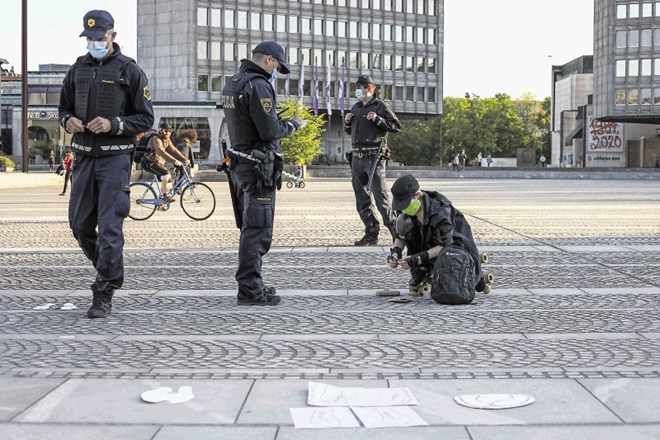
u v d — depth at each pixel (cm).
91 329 673
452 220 815
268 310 760
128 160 734
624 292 858
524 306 777
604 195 3325
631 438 397
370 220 1324
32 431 410
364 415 429
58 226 1725
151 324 693
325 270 1037
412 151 12912
